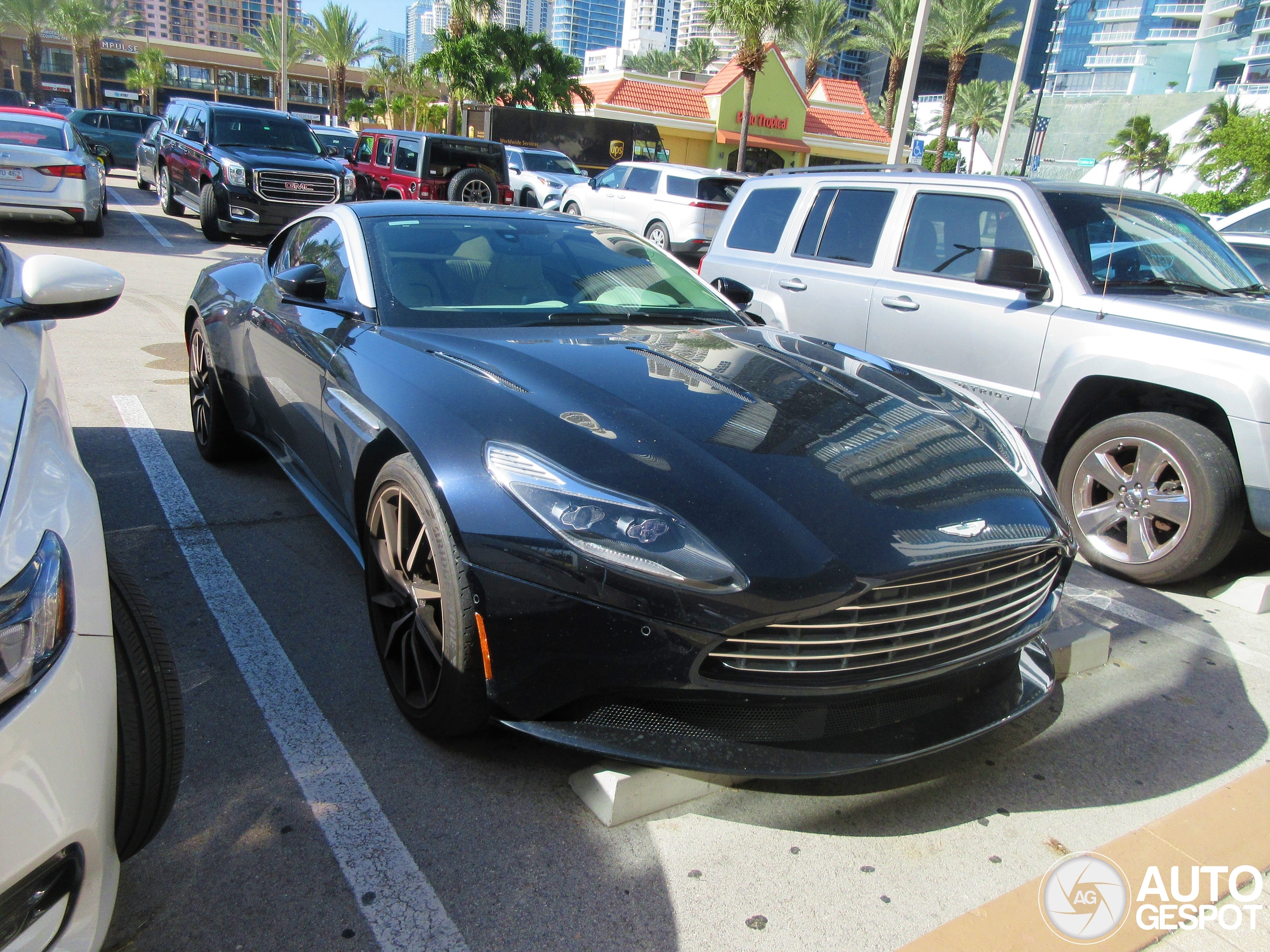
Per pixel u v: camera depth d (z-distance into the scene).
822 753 2.12
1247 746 2.69
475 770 2.33
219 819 2.10
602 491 2.04
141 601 1.83
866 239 5.11
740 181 15.30
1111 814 2.34
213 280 4.33
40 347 2.19
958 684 2.37
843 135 39.03
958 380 4.50
